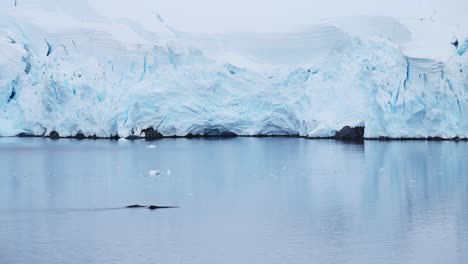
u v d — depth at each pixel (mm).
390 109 131125
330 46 154250
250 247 57781
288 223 65688
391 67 132000
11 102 150750
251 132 150000
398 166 103250
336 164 107625
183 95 146375
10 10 164875
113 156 122812
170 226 64938
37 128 149000
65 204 76125
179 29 167375
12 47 151125
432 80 128875
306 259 54531
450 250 55969
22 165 111750
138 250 57250
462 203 73375
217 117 147500
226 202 76375
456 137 130250
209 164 110812
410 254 55250
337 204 74250
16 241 60250
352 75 138875
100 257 55656
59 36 157750
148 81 146875
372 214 68812
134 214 70500
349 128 138500
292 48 158000
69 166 109750
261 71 154000
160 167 107500
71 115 143750
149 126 145750
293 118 146000
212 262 54250
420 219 66250
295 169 103250
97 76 146625
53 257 55781
